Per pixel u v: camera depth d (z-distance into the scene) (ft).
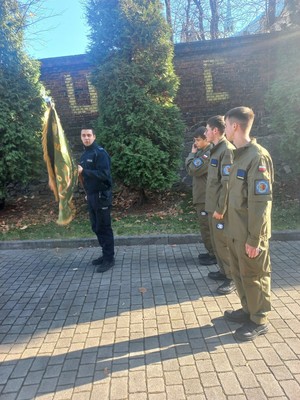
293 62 21.99
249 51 28.30
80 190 28.45
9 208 27.25
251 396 7.85
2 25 23.59
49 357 9.78
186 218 22.56
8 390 8.55
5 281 15.44
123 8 22.79
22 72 24.68
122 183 24.82
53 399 8.16
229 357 9.27
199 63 28.76
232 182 9.45
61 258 18.28
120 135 23.21
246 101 29.07
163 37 23.73
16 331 11.28
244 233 9.26
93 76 24.25
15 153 23.45
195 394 8.03
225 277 14.03
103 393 8.26
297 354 9.24
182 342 10.09
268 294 9.95
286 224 20.30
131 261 17.13
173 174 24.14
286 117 21.48
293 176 26.45
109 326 11.23
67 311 12.42
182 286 13.89
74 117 30.07
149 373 8.85
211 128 12.71
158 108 23.35
